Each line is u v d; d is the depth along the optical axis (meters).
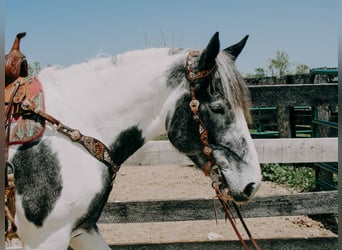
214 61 1.93
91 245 2.03
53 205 1.80
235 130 1.92
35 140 1.82
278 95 3.84
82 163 1.85
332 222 4.61
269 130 9.00
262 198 3.45
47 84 1.99
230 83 1.91
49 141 1.83
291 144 3.60
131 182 6.73
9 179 1.79
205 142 1.95
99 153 1.90
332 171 4.73
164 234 4.25
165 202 3.33
